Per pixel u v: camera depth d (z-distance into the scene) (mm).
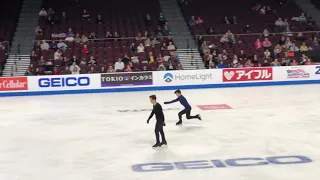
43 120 15664
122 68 25844
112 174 8898
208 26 32031
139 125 14289
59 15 32219
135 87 24641
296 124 13883
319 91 22328
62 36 29391
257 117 15250
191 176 8578
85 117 16078
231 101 19344
